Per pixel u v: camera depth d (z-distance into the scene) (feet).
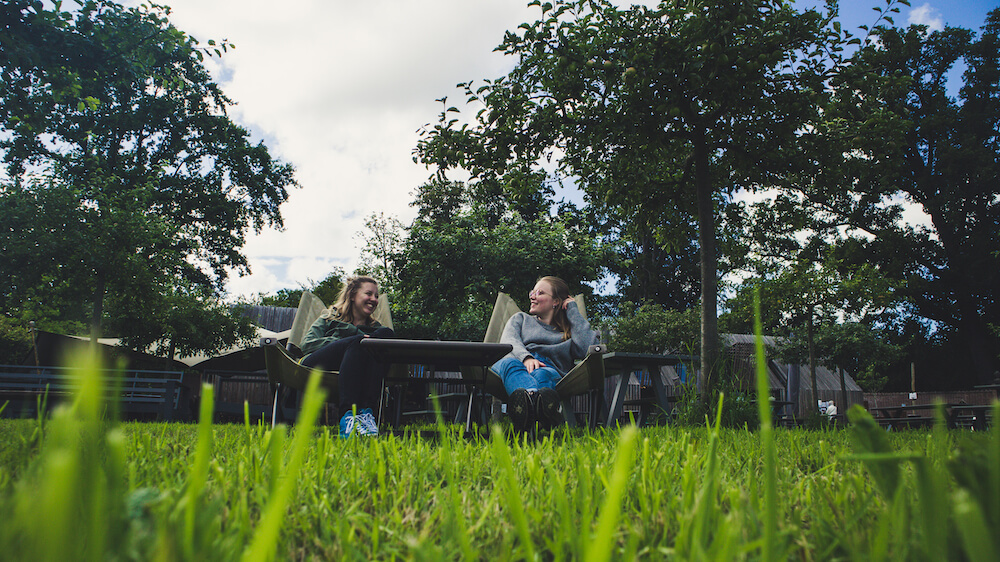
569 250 41.29
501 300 18.81
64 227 37.29
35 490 1.07
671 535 2.43
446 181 25.67
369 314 14.38
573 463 4.25
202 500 1.89
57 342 44.88
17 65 34.01
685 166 25.46
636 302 113.60
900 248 84.74
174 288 42.86
